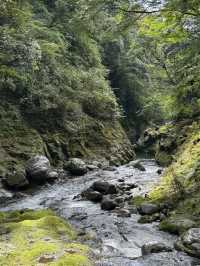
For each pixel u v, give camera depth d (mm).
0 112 21562
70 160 21469
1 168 17891
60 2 30234
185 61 12258
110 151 28609
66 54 30484
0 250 7586
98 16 11789
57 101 24484
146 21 11570
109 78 44500
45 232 8680
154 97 30562
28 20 22484
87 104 29766
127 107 45250
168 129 24547
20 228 8938
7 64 19500
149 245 8297
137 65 45312
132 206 12570
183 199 11695
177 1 10367
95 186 14859
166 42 12945
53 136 24031
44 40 24562
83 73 29500
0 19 19172
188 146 17875
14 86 20391
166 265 7496
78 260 7109
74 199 14602
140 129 44625
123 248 8664
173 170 14461
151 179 17031
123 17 11461
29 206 14148
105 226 10531
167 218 10781
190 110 14570
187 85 12961
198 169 12492
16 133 21391
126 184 15758
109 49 44125
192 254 7965
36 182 17859
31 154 20359
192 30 11562
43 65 23828
